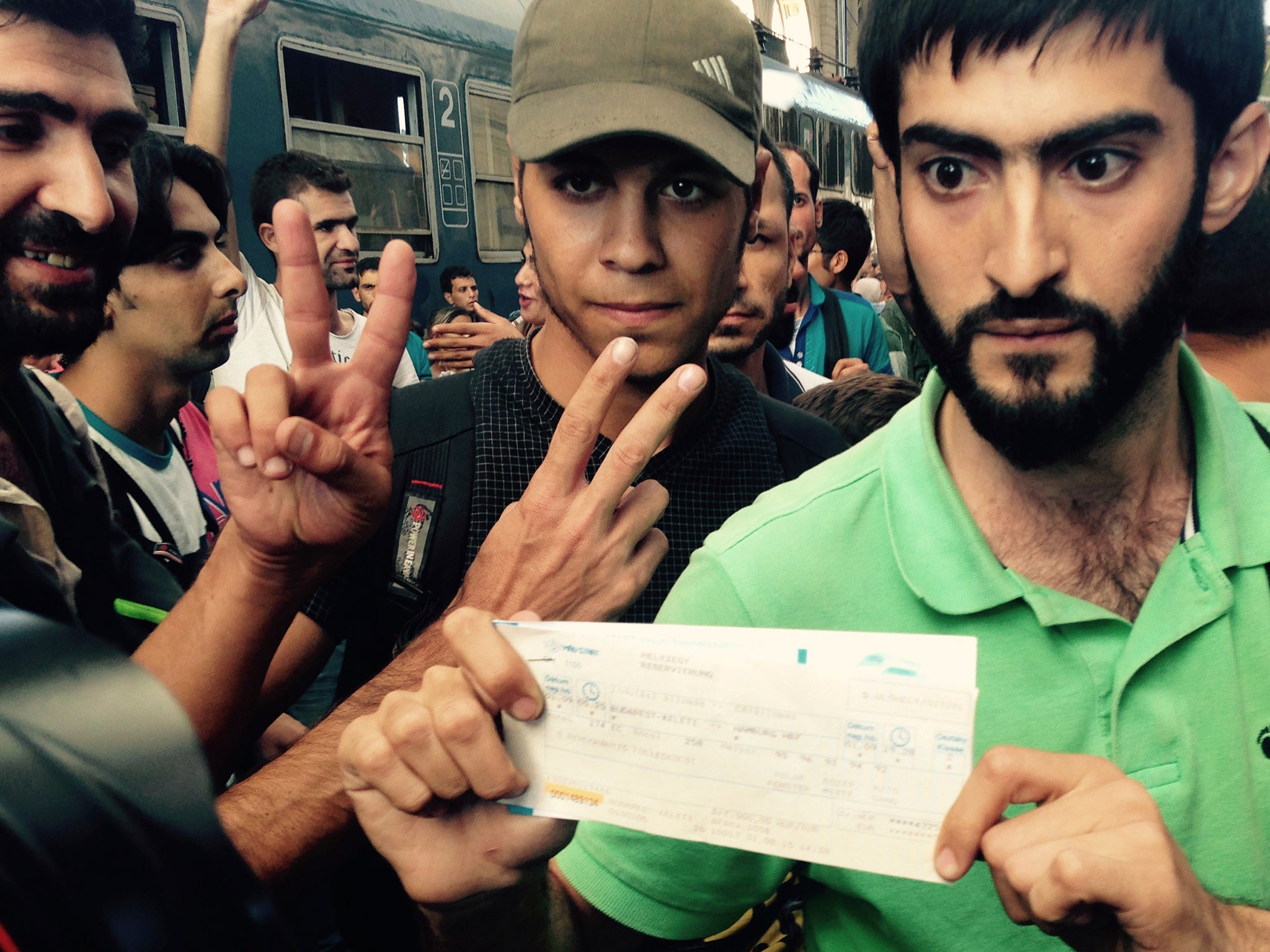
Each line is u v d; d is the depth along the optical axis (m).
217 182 1.85
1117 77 0.57
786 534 0.77
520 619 0.66
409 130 5.16
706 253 1.11
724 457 1.18
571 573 0.87
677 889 0.79
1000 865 0.53
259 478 0.80
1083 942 0.56
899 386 1.48
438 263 5.29
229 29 2.68
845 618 0.75
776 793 0.58
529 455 1.13
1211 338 1.32
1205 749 0.69
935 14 0.59
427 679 0.63
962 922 0.74
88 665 0.31
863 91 0.69
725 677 0.58
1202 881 0.70
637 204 1.07
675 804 0.60
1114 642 0.70
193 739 0.31
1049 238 0.59
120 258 1.13
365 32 4.77
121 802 0.27
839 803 0.57
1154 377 0.66
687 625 0.78
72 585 0.95
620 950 0.86
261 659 0.87
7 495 0.88
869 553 0.75
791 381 2.13
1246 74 0.61
